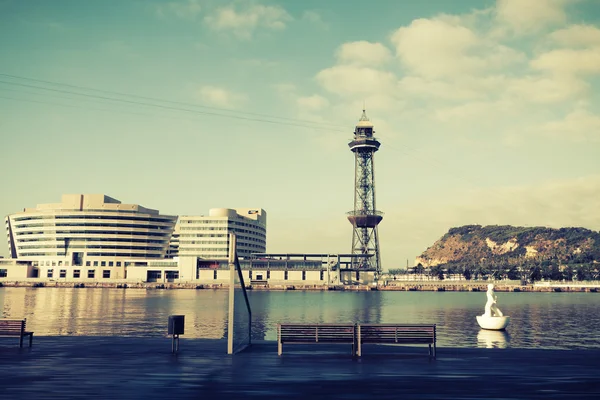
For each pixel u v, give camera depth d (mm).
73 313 113375
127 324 87500
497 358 30156
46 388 21438
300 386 22016
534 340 67875
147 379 23438
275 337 69875
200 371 25500
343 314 123188
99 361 28641
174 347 32812
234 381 23016
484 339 65500
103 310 123062
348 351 33094
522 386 22281
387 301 193250
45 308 129750
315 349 34031
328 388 21656
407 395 20469
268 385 22188
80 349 33750
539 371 25891
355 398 19922
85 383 22500
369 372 25328
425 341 30766
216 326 84375
